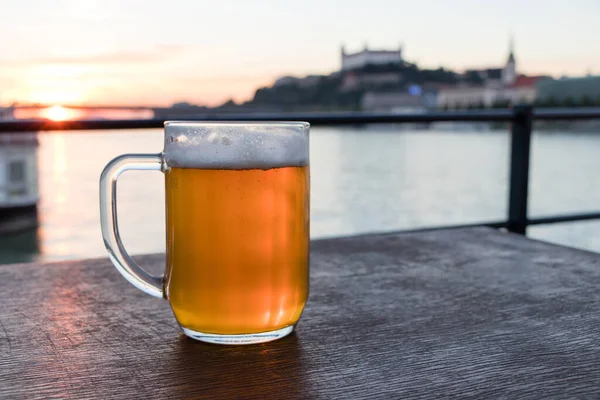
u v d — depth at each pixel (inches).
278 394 16.6
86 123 59.6
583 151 892.6
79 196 952.9
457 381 17.3
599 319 23.1
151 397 16.4
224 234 19.6
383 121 69.1
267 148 19.9
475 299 25.9
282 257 20.2
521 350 19.8
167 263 21.0
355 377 17.7
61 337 21.5
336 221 962.1
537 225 75.5
